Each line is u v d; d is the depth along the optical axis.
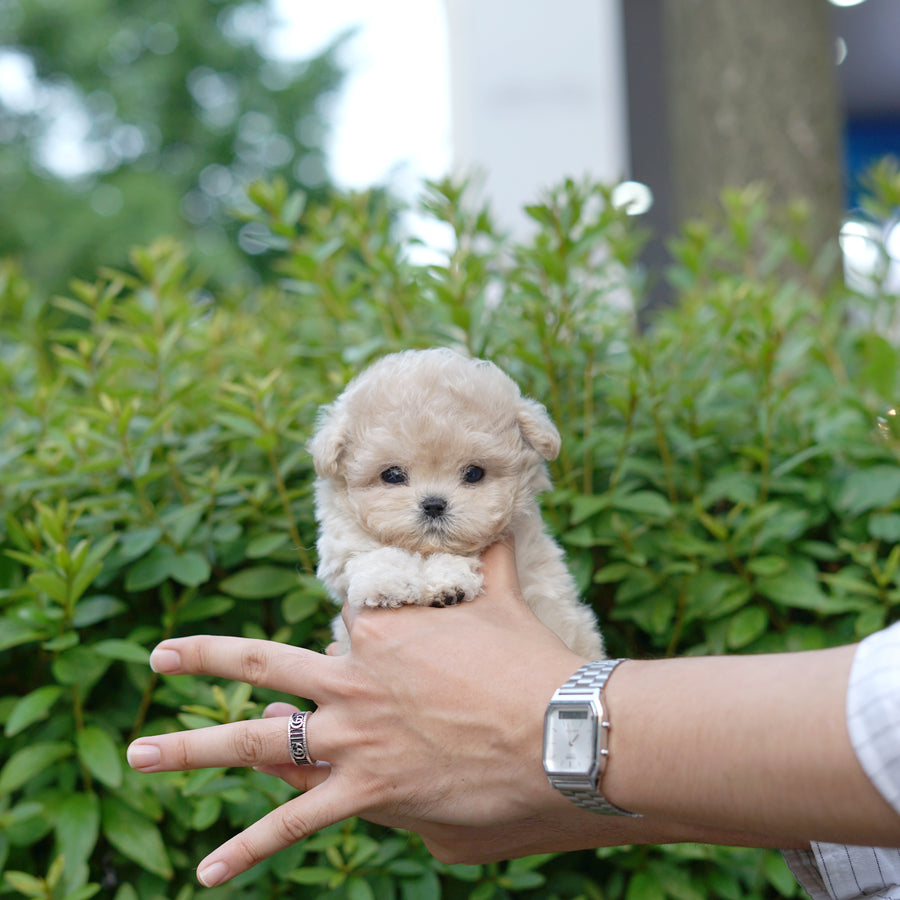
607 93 2.46
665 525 0.96
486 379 0.74
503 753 0.64
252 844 0.67
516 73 2.44
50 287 5.27
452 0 2.49
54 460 0.95
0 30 6.48
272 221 1.06
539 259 0.98
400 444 0.72
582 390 1.01
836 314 1.20
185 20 6.63
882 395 0.96
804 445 0.98
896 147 4.64
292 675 0.69
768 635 0.92
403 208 1.19
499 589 0.71
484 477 0.73
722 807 0.60
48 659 0.91
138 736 0.87
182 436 1.02
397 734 0.67
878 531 0.92
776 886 0.88
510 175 2.44
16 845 0.85
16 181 5.91
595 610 0.95
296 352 1.03
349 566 0.72
